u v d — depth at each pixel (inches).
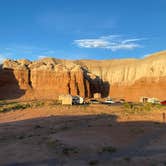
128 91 6279.5
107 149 920.3
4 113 2282.2
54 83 5974.4
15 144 1009.5
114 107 2925.7
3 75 5787.4
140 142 1049.5
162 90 5718.5
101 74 7347.4
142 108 2620.6
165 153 884.0
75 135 1148.5
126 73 6988.2
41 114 2154.3
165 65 6146.7
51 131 1314.0
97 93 6151.6
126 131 1251.8
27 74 6043.3
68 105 3186.5
